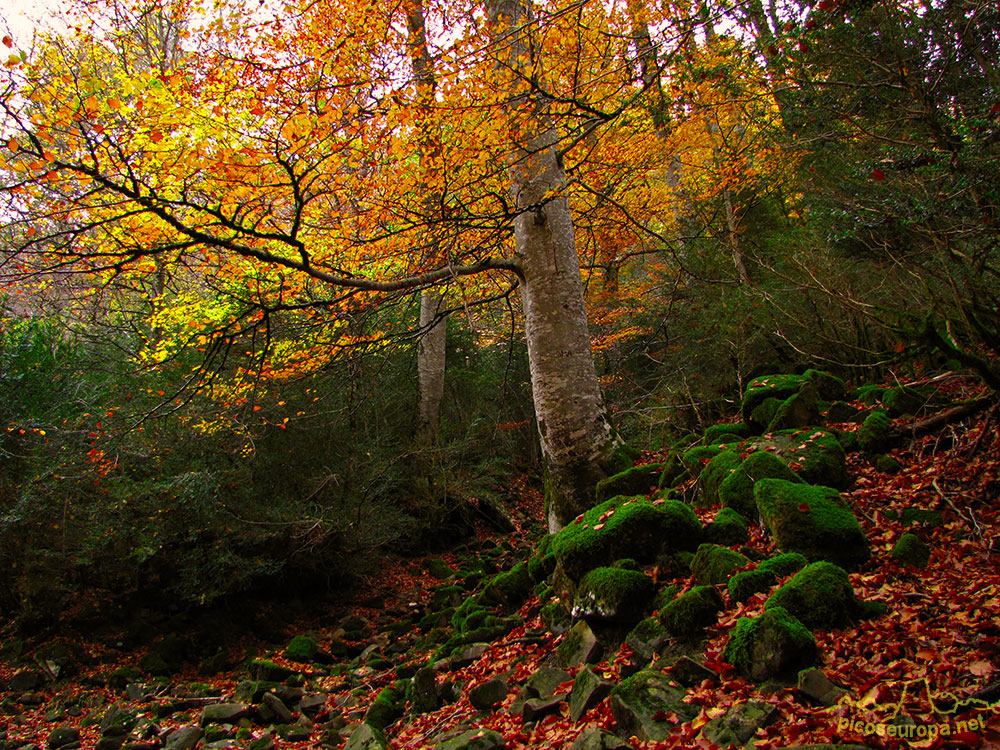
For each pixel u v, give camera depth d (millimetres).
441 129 5820
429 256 7148
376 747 4266
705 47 7266
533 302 7094
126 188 3561
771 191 12062
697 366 11133
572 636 4723
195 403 8930
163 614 9469
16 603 9312
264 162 4172
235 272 6281
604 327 13625
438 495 13500
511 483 17234
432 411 13695
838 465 5746
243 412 9039
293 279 6793
